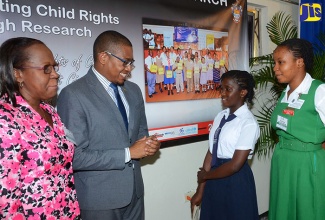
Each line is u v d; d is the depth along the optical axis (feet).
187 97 6.93
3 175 2.79
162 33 6.33
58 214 3.38
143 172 6.77
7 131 2.88
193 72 6.97
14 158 2.88
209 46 7.20
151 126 6.37
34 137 3.14
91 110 4.30
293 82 5.21
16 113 3.08
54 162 3.30
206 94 7.29
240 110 5.16
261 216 9.93
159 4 6.23
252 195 5.04
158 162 7.04
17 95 3.24
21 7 4.55
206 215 5.33
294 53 4.96
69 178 3.61
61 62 5.00
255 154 9.41
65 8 4.99
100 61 4.47
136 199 4.98
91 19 5.29
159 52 6.31
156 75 6.32
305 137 5.00
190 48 6.84
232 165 4.82
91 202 4.39
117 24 5.64
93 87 4.48
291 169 5.25
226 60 7.59
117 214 4.62
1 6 4.37
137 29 5.92
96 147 4.38
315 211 5.11
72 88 4.33
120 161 4.31
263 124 8.63
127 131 4.75
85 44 5.25
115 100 4.72
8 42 3.26
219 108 7.57
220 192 5.09
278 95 9.37
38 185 3.17
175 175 7.40
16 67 3.20
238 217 4.91
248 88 5.18
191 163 7.73
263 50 9.52
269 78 8.26
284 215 5.39
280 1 9.73
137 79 6.02
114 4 5.57
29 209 3.13
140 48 6.00
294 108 5.08
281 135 5.46
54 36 4.90
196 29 6.91
